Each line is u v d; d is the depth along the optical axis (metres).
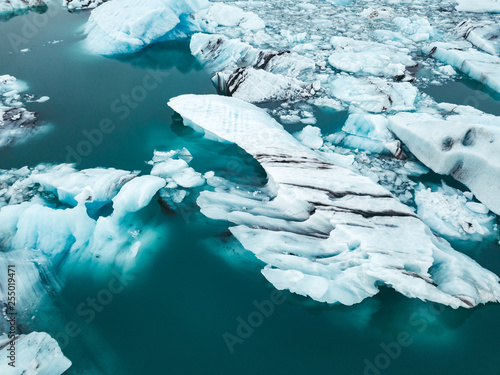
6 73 6.54
